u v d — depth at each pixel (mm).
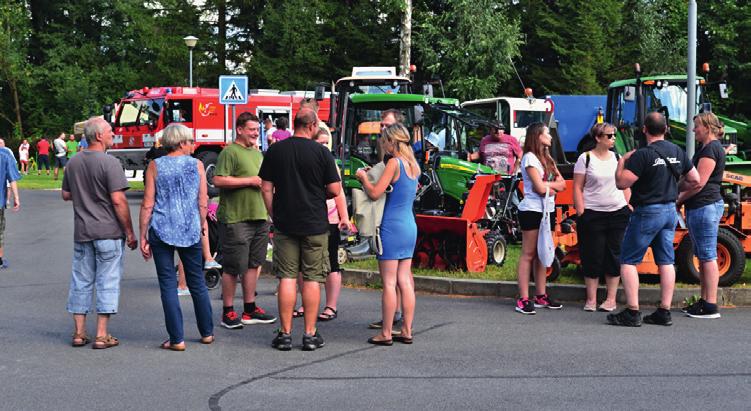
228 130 27594
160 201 7953
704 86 20781
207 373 7105
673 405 6129
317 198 7969
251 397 6383
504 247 13102
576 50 39375
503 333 8602
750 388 6566
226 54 42781
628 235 8938
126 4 51000
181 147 8164
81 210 8055
